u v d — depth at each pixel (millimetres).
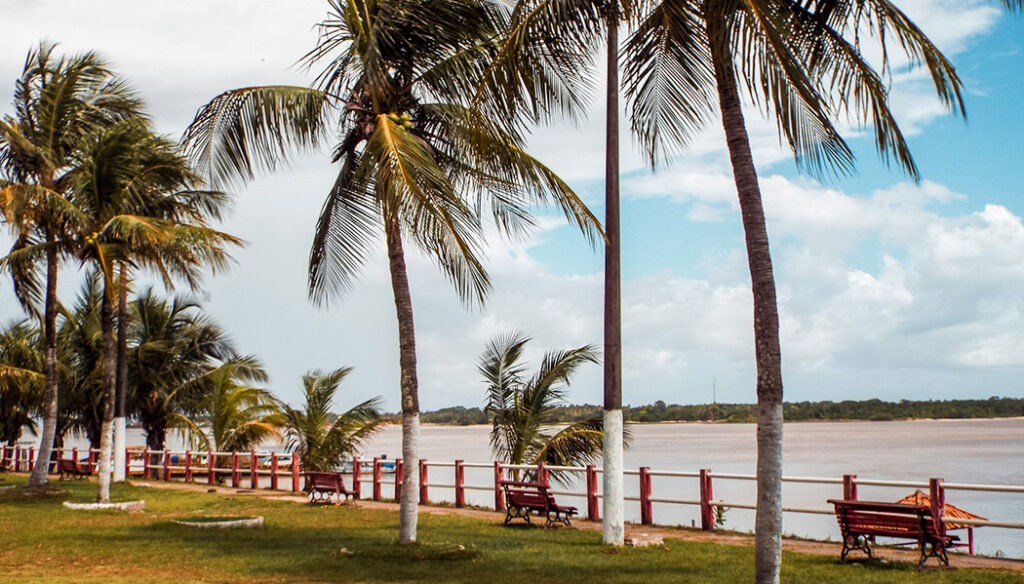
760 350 10258
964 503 45406
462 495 22047
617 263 15789
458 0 14391
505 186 15688
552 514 20188
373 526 18781
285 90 15102
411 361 15164
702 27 11422
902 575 12352
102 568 13719
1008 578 12070
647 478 18344
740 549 15016
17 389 36000
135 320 36219
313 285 16484
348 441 28625
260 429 34500
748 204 10523
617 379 15750
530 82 11297
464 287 13164
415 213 12836
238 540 16641
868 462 79188
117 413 29656
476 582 12383
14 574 12914
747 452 116812
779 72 10281
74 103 24703
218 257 22469
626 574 12875
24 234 23891
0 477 33812
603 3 10844
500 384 24297
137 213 22984
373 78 14180
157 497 25328
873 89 10359
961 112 9773
